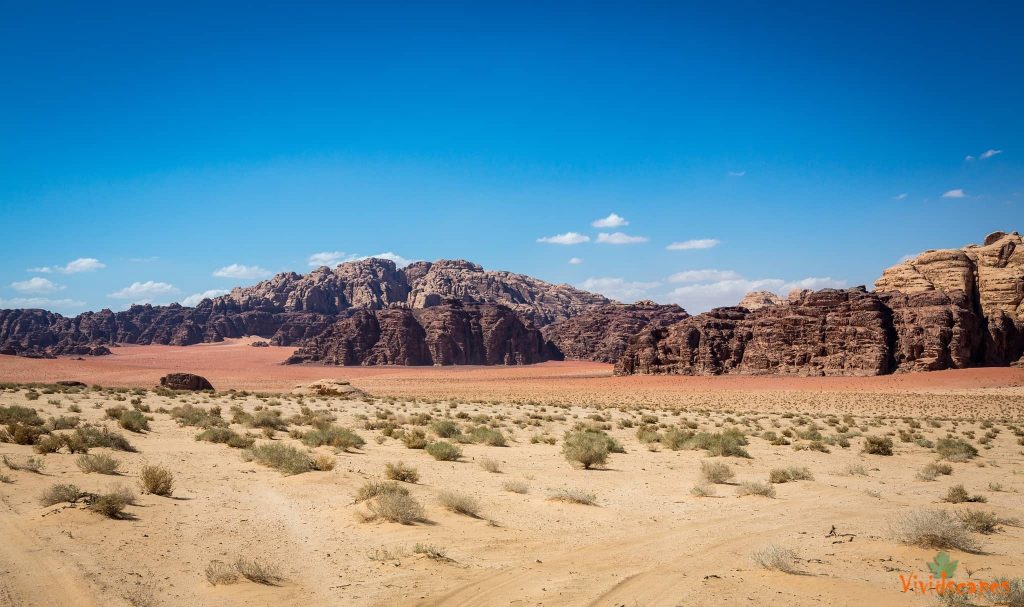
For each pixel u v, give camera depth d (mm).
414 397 105938
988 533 15266
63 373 187125
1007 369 144500
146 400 60719
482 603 9820
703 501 19266
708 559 12789
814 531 15305
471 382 181875
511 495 19031
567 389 146125
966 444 34656
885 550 13312
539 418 53312
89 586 9648
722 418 63562
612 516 16859
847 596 10219
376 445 29406
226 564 11125
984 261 174875
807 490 21375
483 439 32812
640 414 66062
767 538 14602
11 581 9570
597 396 120500
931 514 14094
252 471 20828
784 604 9812
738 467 26828
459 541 13484
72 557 10867
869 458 31359
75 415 37344
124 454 22422
